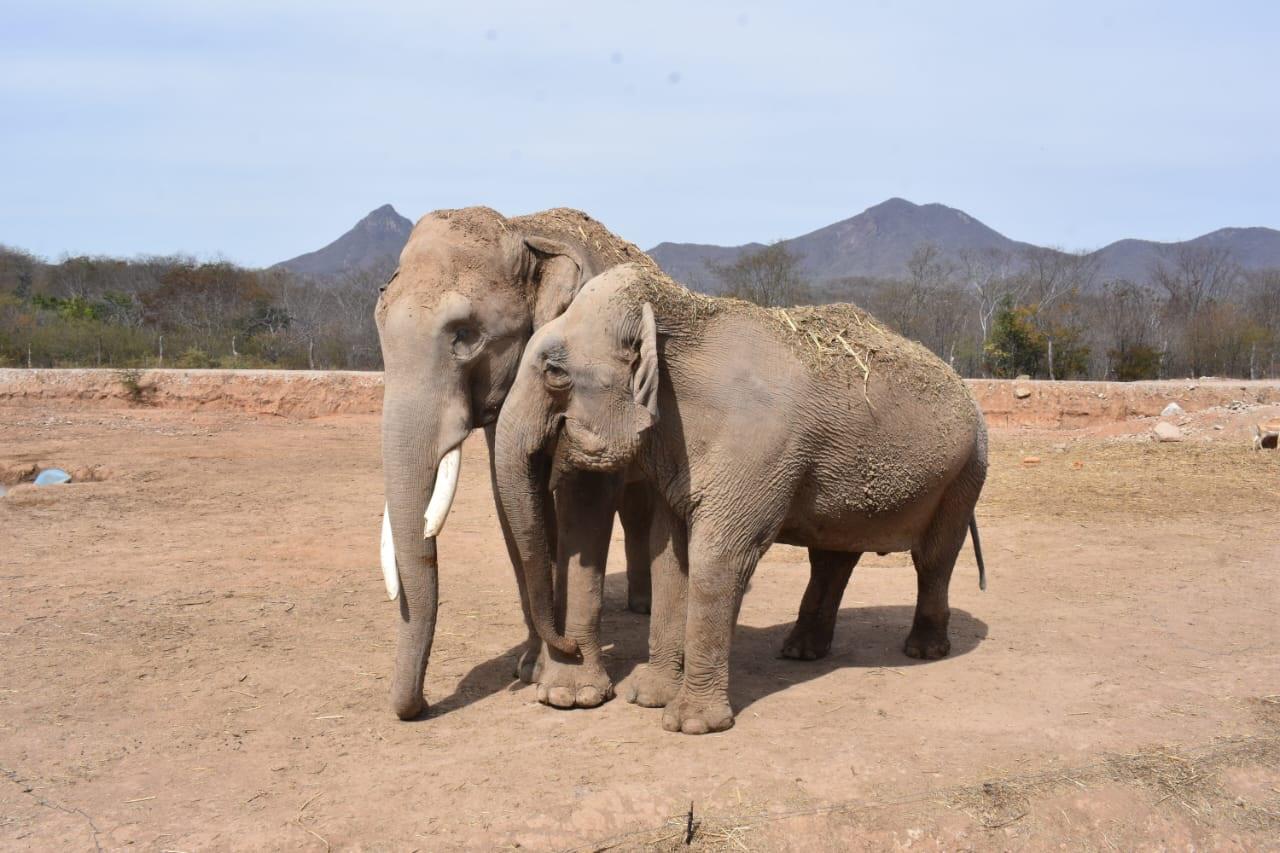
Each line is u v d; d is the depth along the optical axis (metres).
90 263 65.38
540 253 5.73
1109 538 10.38
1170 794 4.48
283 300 54.25
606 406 4.78
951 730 5.04
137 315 51.78
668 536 5.32
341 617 7.35
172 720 5.29
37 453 17.73
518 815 4.15
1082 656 6.37
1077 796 4.40
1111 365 41.22
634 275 4.90
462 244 5.43
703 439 4.98
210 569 8.88
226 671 6.08
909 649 6.40
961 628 7.08
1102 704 5.44
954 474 5.87
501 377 5.57
